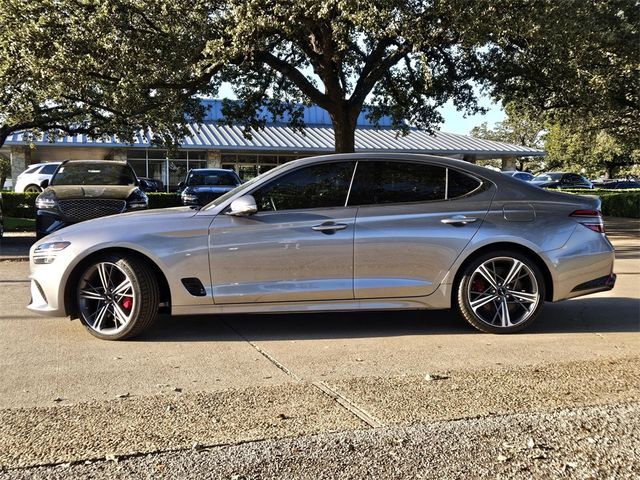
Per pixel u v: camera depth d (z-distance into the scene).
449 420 3.46
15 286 7.82
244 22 11.16
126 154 32.59
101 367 4.44
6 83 12.88
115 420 3.43
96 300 5.26
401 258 5.29
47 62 11.41
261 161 34.59
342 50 12.69
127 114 14.25
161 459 2.98
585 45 12.71
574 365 4.48
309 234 5.21
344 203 5.37
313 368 4.44
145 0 11.66
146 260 5.18
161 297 5.38
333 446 3.13
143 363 4.55
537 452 3.08
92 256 5.20
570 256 5.44
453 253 5.33
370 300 5.34
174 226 5.18
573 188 30.95
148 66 12.20
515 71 16.14
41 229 10.45
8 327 5.64
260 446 3.12
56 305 5.21
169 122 16.05
